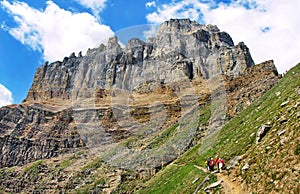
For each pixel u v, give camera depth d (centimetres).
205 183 4053
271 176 2972
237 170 3769
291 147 3048
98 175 17838
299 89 4800
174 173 7988
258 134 4172
